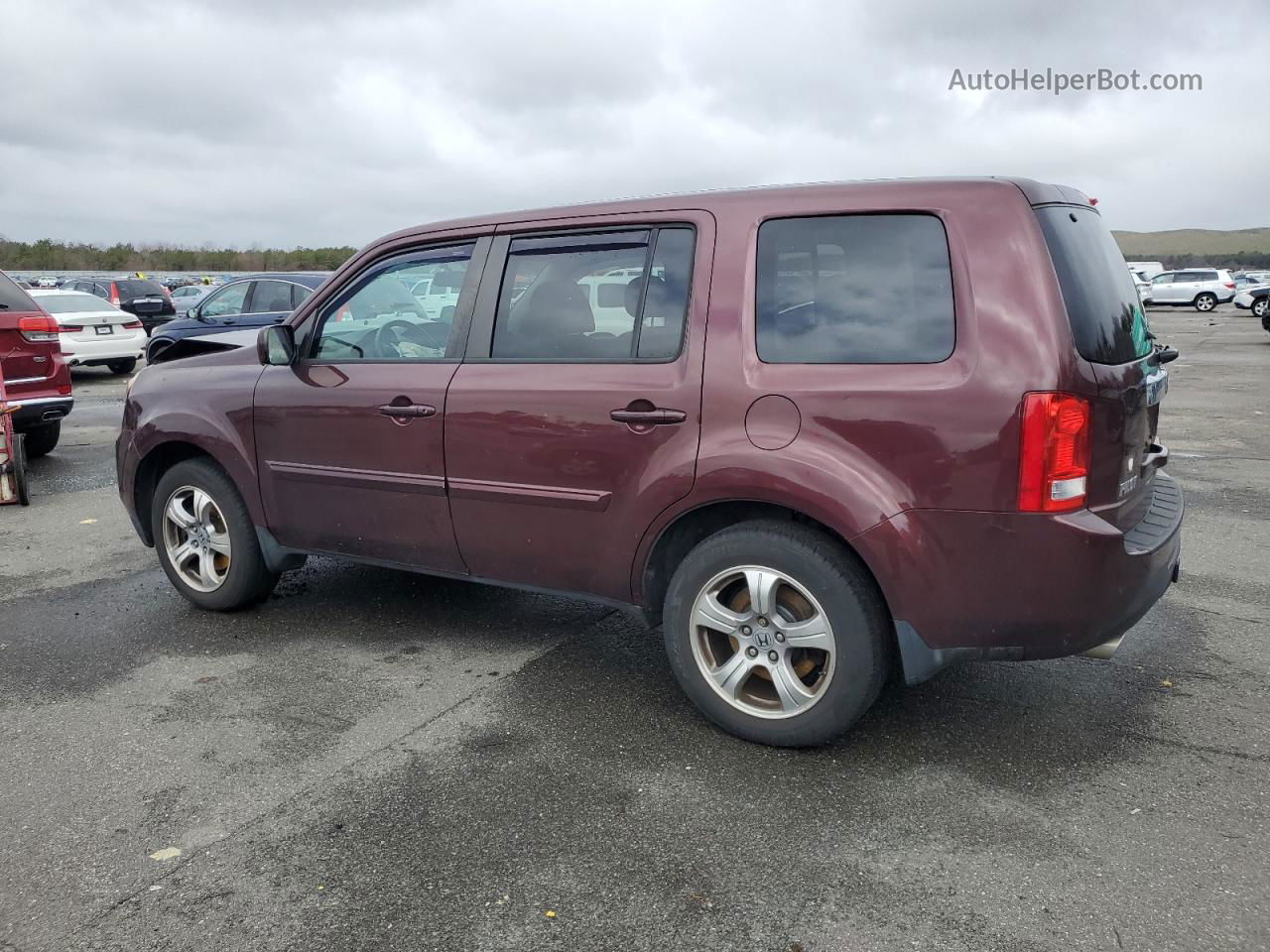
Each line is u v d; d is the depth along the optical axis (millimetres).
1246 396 12734
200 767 3270
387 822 2910
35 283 29797
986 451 2828
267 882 2633
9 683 4012
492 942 2377
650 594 3537
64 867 2717
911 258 3002
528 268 3756
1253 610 4562
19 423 8367
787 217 3207
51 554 5992
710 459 3197
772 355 3164
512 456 3674
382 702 3758
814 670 3287
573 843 2783
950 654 2998
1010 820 2848
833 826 2840
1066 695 3674
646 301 3449
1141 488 3312
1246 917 2395
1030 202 2926
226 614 4828
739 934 2387
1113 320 3107
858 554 3078
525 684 3898
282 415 4320
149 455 4863
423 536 4016
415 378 3938
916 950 2312
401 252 4137
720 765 3215
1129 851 2678
